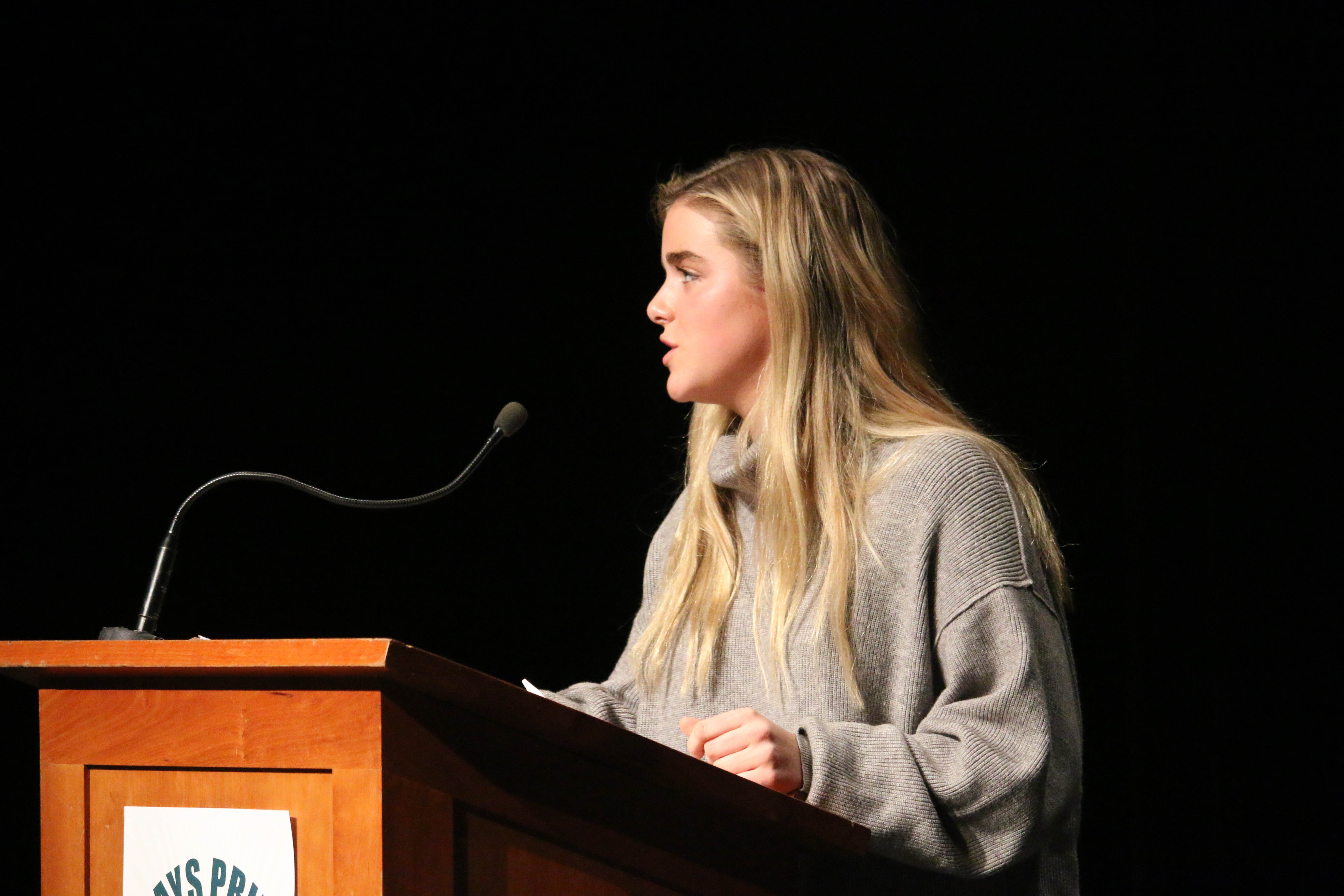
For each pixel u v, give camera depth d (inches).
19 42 327.0
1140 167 325.4
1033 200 334.3
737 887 116.3
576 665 371.9
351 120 364.8
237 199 353.4
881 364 172.4
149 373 343.0
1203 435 320.2
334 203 364.8
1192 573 319.3
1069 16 331.3
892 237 211.2
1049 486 329.7
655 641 178.4
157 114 343.9
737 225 171.0
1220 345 319.3
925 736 136.6
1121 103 327.3
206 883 102.9
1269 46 314.2
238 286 354.3
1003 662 142.0
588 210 373.1
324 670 92.7
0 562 322.0
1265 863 309.6
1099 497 327.3
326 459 363.6
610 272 374.0
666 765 103.8
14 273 328.2
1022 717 137.3
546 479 377.4
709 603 171.2
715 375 172.7
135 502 338.6
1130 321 325.7
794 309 166.9
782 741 129.9
